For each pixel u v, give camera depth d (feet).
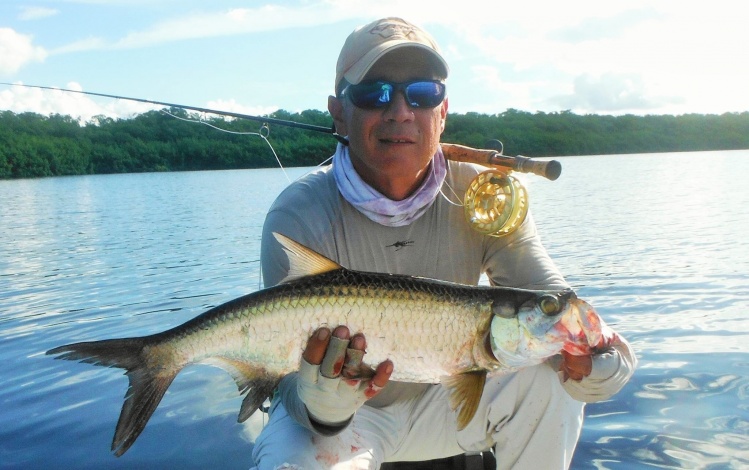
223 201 20.92
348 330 2.39
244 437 3.79
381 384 2.45
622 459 3.38
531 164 2.81
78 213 19.13
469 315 2.51
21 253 11.90
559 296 2.50
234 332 2.52
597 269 8.48
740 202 16.20
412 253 2.98
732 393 4.12
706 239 10.63
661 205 16.22
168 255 11.03
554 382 2.89
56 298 8.00
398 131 2.78
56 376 5.03
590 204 17.13
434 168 2.97
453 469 3.28
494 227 2.87
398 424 3.03
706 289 7.04
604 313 6.28
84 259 10.99
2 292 8.52
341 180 2.94
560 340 2.48
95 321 6.77
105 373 5.05
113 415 4.22
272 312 2.49
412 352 2.52
